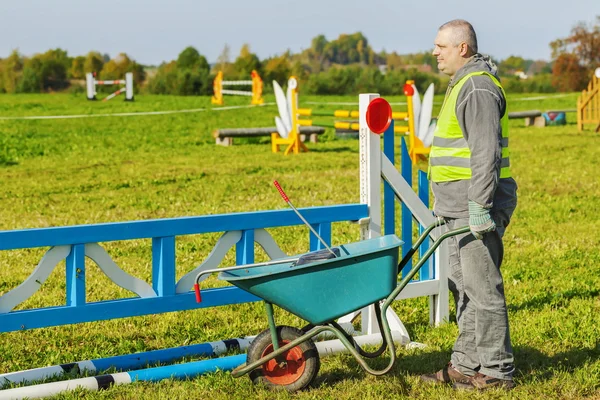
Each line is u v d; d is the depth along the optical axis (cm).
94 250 715
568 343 825
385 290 668
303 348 692
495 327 679
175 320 942
